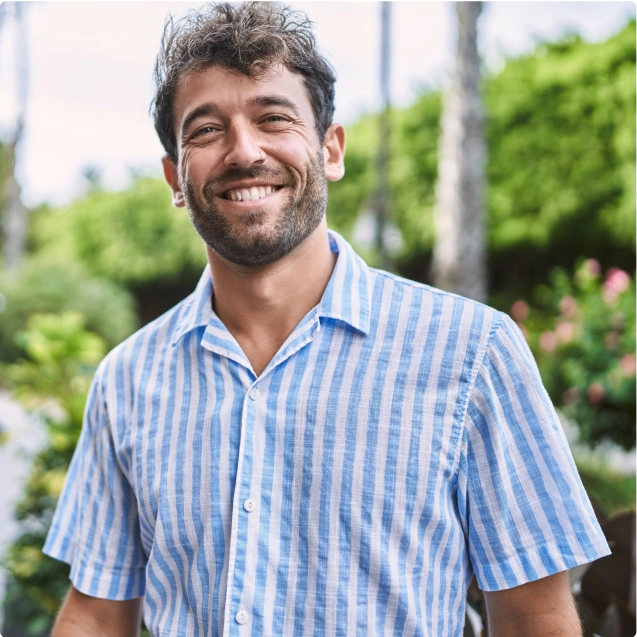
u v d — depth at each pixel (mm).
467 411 1387
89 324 12516
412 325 1448
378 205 12000
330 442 1394
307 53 1510
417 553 1359
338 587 1353
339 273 1501
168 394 1535
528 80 11820
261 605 1367
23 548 3670
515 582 1365
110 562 1635
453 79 9055
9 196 18047
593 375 6258
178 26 1533
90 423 1650
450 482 1386
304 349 1464
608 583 1901
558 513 1365
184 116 1487
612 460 7156
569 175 11500
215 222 1448
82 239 16859
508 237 12078
